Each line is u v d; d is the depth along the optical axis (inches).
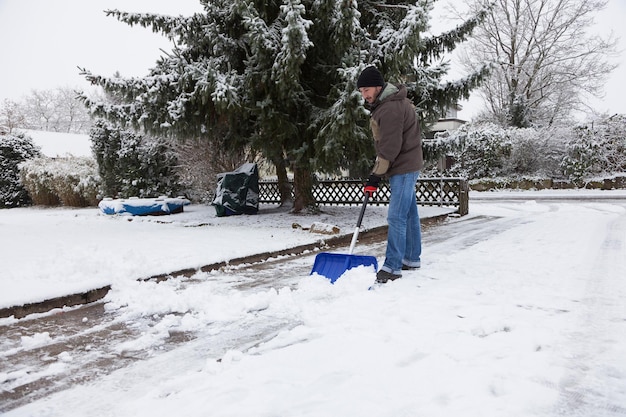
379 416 60.9
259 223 277.6
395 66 248.4
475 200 564.1
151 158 478.9
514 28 900.6
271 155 278.7
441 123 1091.9
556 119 904.9
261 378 73.4
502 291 120.3
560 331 90.5
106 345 94.0
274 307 115.3
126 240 213.8
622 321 96.0
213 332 99.8
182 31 294.5
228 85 237.9
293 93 253.1
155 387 74.5
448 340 86.7
